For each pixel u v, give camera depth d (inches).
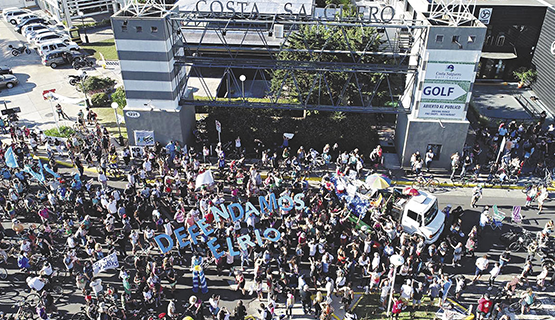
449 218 1120.2
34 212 1123.9
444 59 1181.7
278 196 1168.2
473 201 1154.0
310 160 1294.3
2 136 1459.2
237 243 1012.5
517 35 1715.1
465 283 920.3
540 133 1412.4
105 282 948.0
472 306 891.4
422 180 1243.8
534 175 1290.6
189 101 1343.5
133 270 973.8
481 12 1678.2
